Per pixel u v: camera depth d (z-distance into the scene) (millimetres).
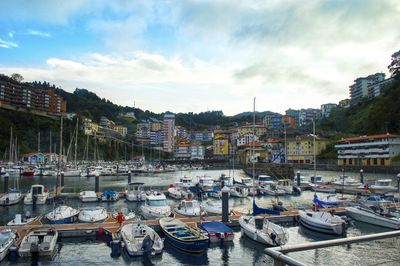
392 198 46188
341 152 129000
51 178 92062
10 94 182250
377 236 4816
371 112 147875
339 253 21750
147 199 37906
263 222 28656
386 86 170000
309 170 127188
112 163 155625
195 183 64250
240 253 25625
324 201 43875
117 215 32969
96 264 23203
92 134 194750
